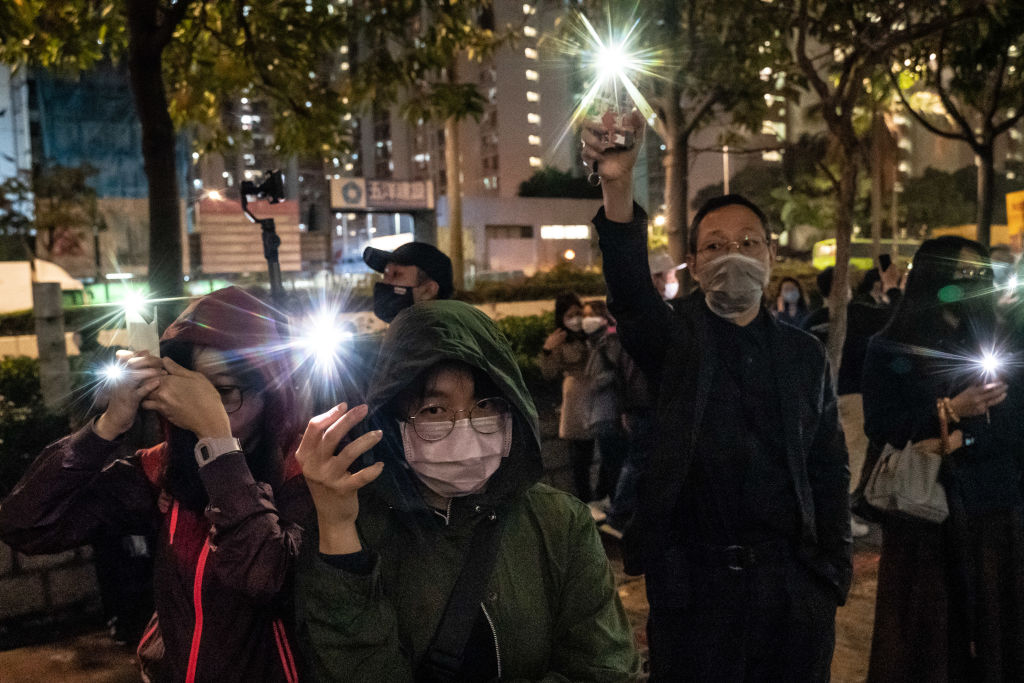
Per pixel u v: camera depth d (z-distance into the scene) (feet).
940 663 8.70
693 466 7.14
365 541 4.95
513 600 4.92
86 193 117.39
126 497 5.45
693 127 25.02
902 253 112.68
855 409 29.22
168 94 22.25
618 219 6.66
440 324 4.95
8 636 12.10
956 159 213.25
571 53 21.94
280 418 5.39
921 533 8.79
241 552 4.72
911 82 28.84
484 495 5.08
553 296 82.89
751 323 7.48
